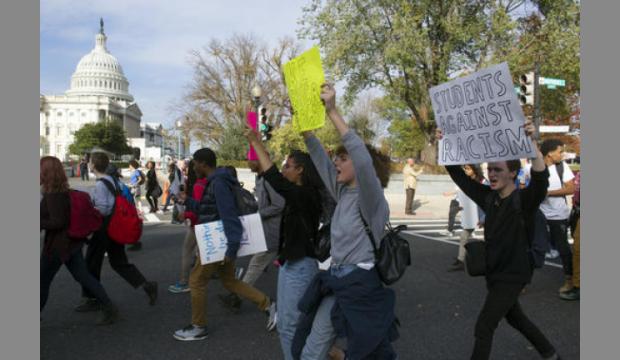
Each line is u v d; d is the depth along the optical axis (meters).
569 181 5.88
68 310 5.47
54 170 4.55
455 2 23.33
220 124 50.41
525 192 3.37
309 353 2.95
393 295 2.91
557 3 22.50
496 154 3.44
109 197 5.23
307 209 3.55
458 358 4.12
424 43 23.44
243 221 4.42
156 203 17.19
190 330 4.56
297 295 3.50
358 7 23.47
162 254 8.91
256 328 4.89
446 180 25.39
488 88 3.43
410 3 23.36
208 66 50.38
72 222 4.62
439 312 5.40
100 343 4.48
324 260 3.26
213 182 4.51
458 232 12.55
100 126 93.81
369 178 2.73
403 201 22.25
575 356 4.13
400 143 42.84
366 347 2.72
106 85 141.00
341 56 24.11
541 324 4.94
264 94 48.03
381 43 24.02
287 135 30.77
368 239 2.84
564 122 31.58
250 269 5.51
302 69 3.02
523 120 3.25
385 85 25.45
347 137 2.73
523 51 23.28
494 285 3.41
